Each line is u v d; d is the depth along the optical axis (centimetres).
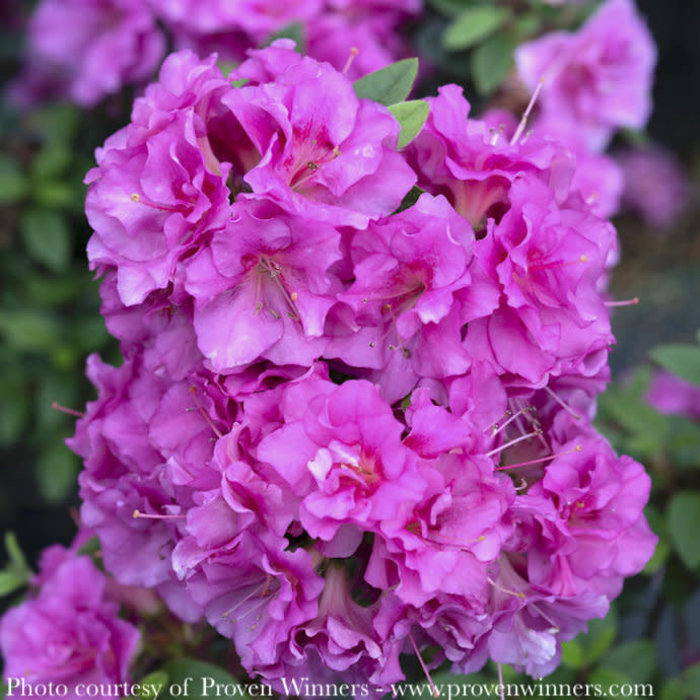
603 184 103
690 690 82
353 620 64
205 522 62
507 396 65
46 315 120
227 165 62
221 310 63
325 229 62
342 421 62
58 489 124
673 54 232
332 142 64
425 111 66
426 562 61
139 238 64
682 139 238
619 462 69
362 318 64
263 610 64
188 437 66
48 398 119
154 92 64
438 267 63
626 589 89
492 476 62
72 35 111
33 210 113
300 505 61
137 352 69
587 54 99
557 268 64
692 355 80
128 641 73
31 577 80
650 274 215
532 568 66
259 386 64
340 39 95
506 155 65
